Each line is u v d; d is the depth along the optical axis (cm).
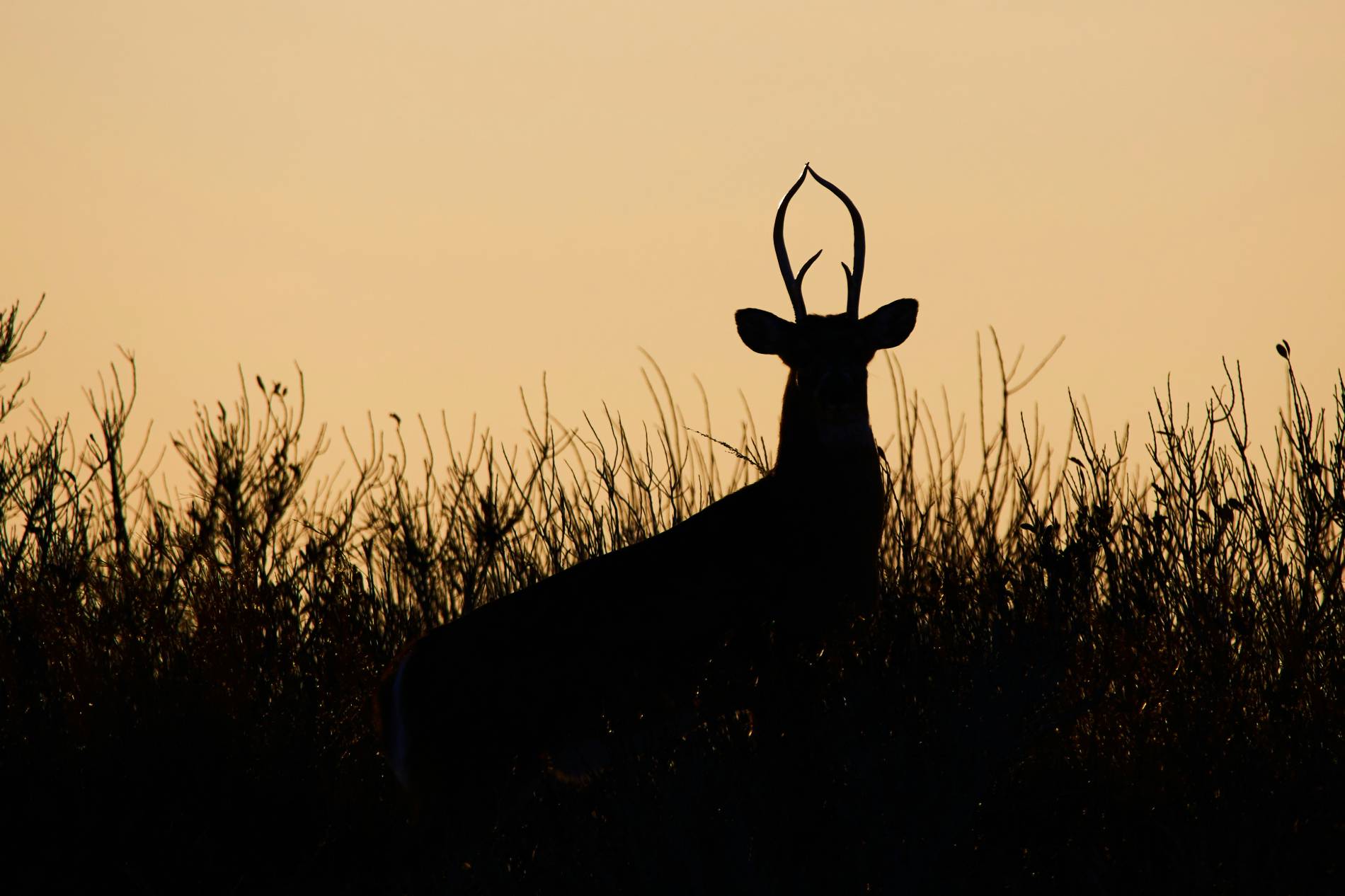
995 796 2011
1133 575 2161
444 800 2322
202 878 2242
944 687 1941
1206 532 2184
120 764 2412
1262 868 1841
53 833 2286
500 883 1989
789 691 2042
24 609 2669
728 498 2500
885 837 1831
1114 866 1938
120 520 3078
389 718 2364
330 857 2288
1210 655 2058
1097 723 2159
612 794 1977
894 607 2153
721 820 1844
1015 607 2081
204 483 3097
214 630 2714
